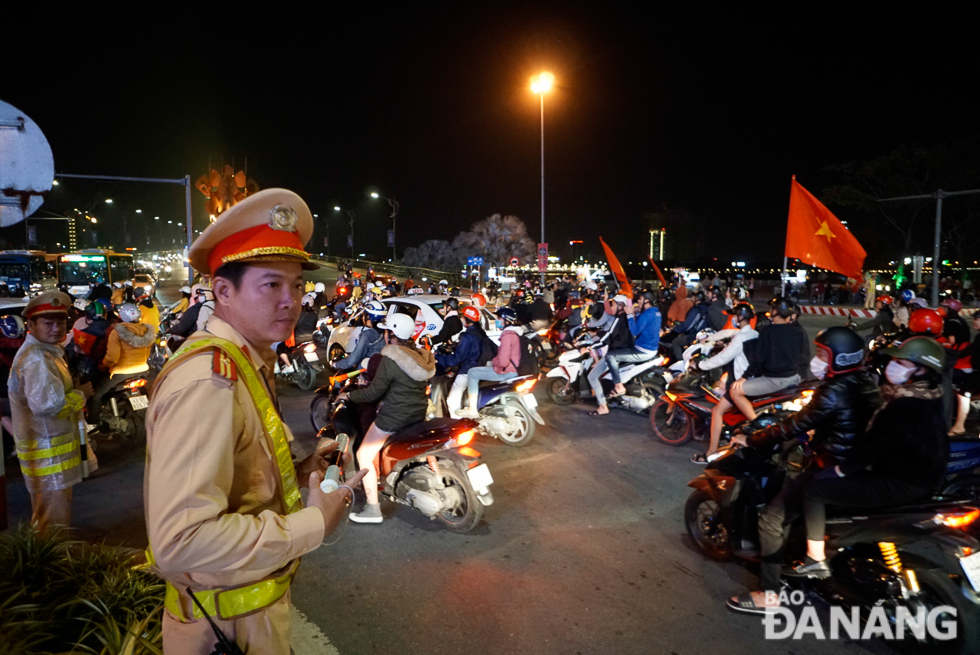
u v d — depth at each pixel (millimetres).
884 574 3533
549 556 4699
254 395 1594
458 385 7551
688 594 4148
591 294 14367
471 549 4828
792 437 3826
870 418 3576
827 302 35219
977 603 3299
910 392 3367
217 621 1619
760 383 6352
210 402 1437
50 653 2701
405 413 5191
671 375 8555
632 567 4523
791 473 6152
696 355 8328
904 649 3520
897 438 3367
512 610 3963
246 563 1401
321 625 3795
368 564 4586
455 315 10305
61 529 3994
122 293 16969
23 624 2830
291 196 1682
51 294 4059
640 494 5941
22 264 29781
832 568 3768
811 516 3639
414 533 5121
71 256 31219
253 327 1649
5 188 2941
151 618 3004
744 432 4410
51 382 3977
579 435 7953
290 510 1665
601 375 9000
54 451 4121
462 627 3773
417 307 11086
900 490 3389
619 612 3938
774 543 3811
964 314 15906
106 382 7086
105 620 3016
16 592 3154
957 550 3340
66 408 4074
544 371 12359
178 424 1407
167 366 1504
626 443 7594
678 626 3783
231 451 1471
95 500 5754
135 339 7273
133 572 3455
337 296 16234
